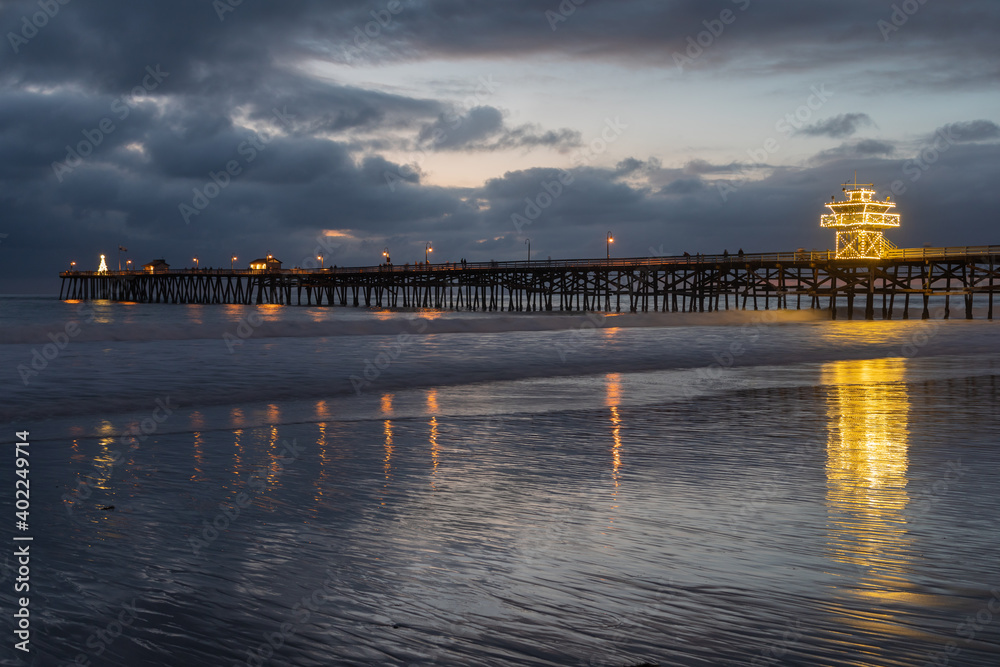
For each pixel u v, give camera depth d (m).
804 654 3.74
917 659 3.69
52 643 3.82
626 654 3.74
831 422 11.16
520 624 4.07
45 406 12.45
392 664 3.65
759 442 9.56
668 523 5.95
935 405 12.98
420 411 12.27
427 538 5.56
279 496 6.80
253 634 3.96
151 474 7.69
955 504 6.53
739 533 5.68
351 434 10.12
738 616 4.18
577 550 5.28
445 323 34.25
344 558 5.11
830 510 6.33
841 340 28.62
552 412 12.20
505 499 6.71
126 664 3.62
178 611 4.23
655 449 9.09
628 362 20.30
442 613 4.21
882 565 4.98
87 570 4.84
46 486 7.15
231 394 14.04
